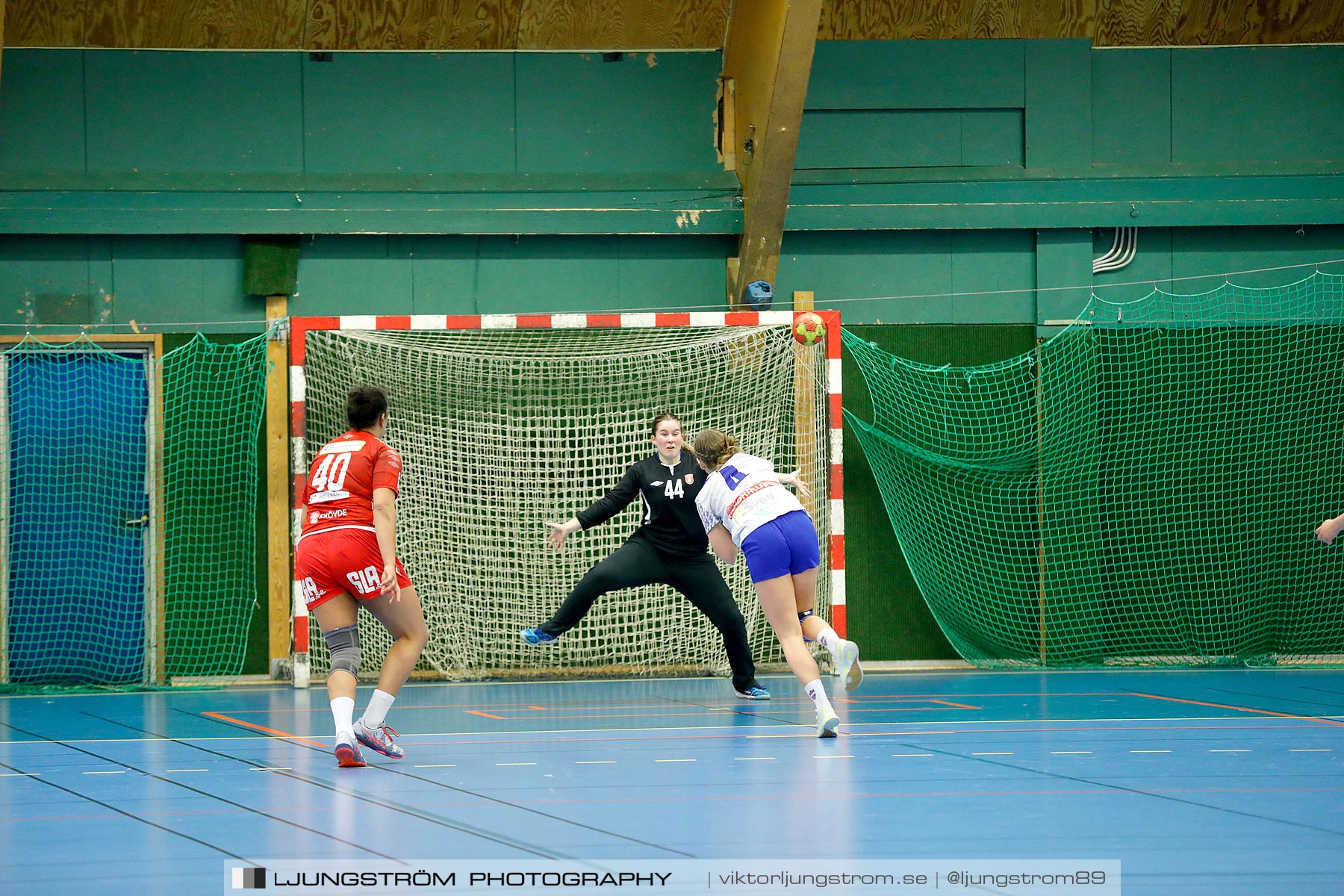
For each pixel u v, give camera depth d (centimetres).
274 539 1928
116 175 1934
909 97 2091
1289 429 2114
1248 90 2144
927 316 2098
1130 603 2089
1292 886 626
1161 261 2131
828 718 1185
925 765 1027
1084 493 2084
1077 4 2106
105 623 1922
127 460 1941
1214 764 1025
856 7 2083
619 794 895
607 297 2050
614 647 1948
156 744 1201
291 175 1978
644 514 1570
